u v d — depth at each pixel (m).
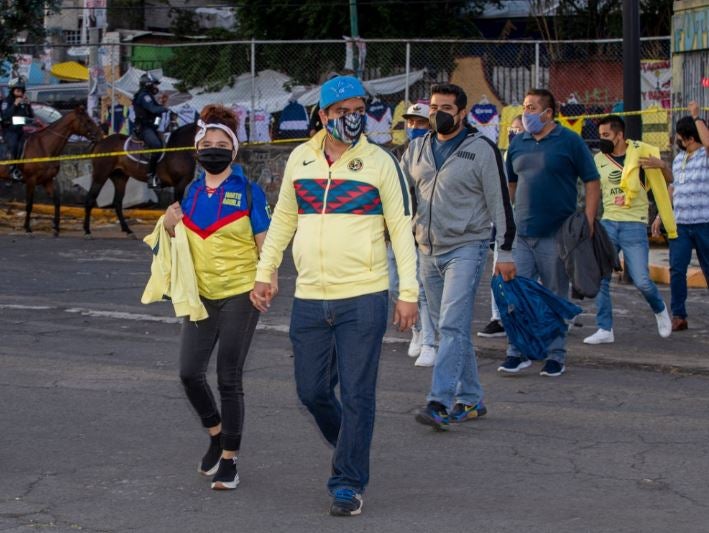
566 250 9.97
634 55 16.14
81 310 13.84
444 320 8.30
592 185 10.06
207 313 6.79
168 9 41.41
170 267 6.74
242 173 6.78
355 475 6.39
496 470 7.38
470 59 26.73
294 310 6.44
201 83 29.84
